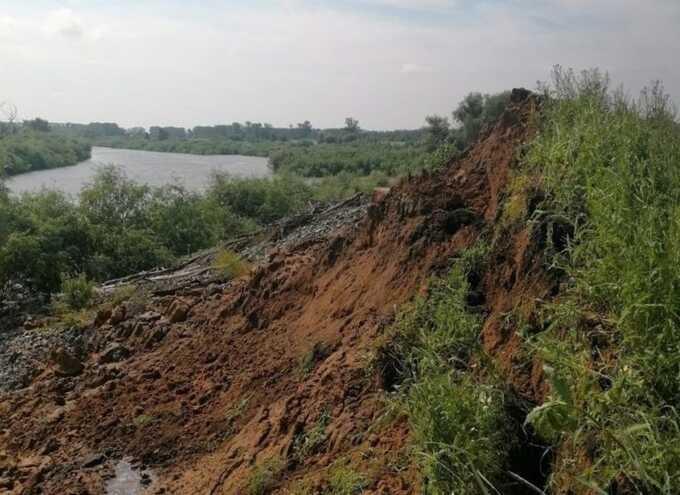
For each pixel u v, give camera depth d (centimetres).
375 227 799
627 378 328
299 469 482
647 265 370
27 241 1670
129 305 1139
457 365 452
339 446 472
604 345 383
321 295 783
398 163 4675
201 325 957
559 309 413
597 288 403
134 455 671
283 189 3080
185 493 564
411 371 470
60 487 635
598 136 548
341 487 418
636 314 352
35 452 730
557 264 456
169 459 645
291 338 741
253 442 556
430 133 3136
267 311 855
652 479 272
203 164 7162
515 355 432
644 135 570
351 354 572
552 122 642
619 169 483
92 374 911
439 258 595
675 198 445
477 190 694
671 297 342
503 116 769
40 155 5903
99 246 1886
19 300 1655
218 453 606
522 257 493
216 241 2247
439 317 489
